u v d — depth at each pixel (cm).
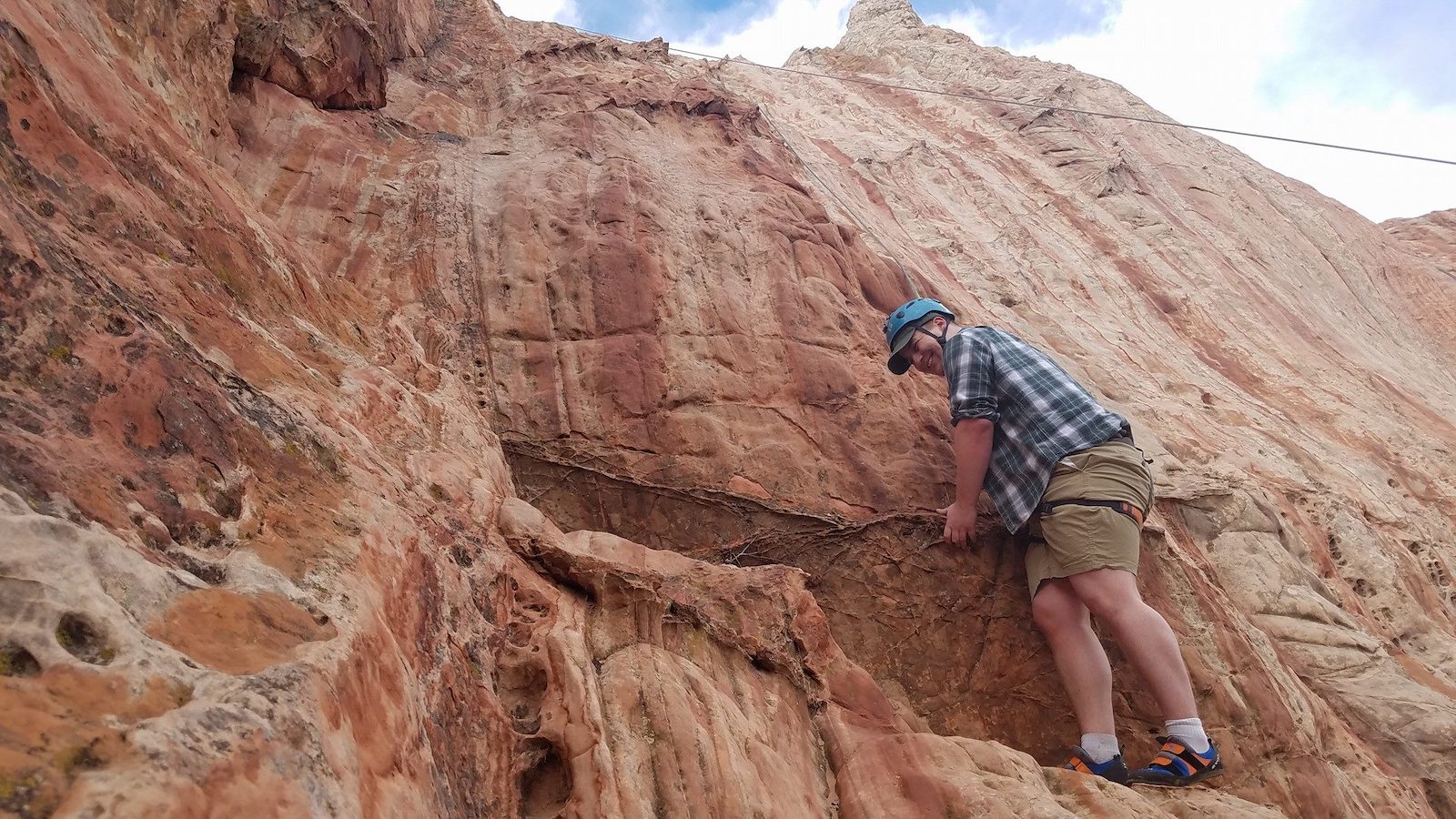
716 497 408
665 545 400
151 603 138
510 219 518
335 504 210
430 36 877
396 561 215
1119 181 1059
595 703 236
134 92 287
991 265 796
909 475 435
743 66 1316
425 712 189
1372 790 379
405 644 198
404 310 436
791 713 300
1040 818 262
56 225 187
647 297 479
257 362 236
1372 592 534
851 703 321
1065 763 368
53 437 144
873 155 973
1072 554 351
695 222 562
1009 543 406
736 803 232
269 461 200
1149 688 363
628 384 435
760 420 441
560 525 397
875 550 409
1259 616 451
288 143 513
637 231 524
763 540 404
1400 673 441
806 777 278
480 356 437
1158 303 851
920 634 393
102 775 106
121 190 224
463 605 244
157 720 119
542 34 1002
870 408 464
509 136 655
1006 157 1080
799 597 340
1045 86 1332
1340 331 999
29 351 152
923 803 270
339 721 150
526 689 247
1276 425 684
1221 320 861
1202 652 388
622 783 218
